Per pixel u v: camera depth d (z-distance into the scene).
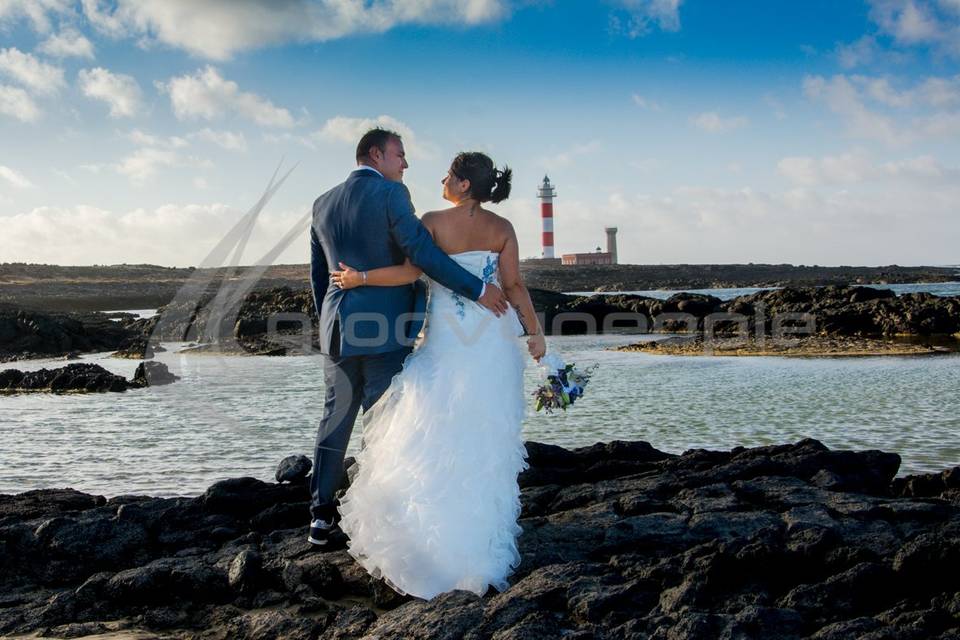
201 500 5.41
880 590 3.64
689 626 3.24
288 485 5.66
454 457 4.04
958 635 3.11
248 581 4.27
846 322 30.55
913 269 191.50
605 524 4.54
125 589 4.26
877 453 5.65
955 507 4.44
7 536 4.88
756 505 4.73
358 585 4.27
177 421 13.78
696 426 12.08
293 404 14.77
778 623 3.29
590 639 3.24
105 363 27.66
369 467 4.19
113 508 5.36
